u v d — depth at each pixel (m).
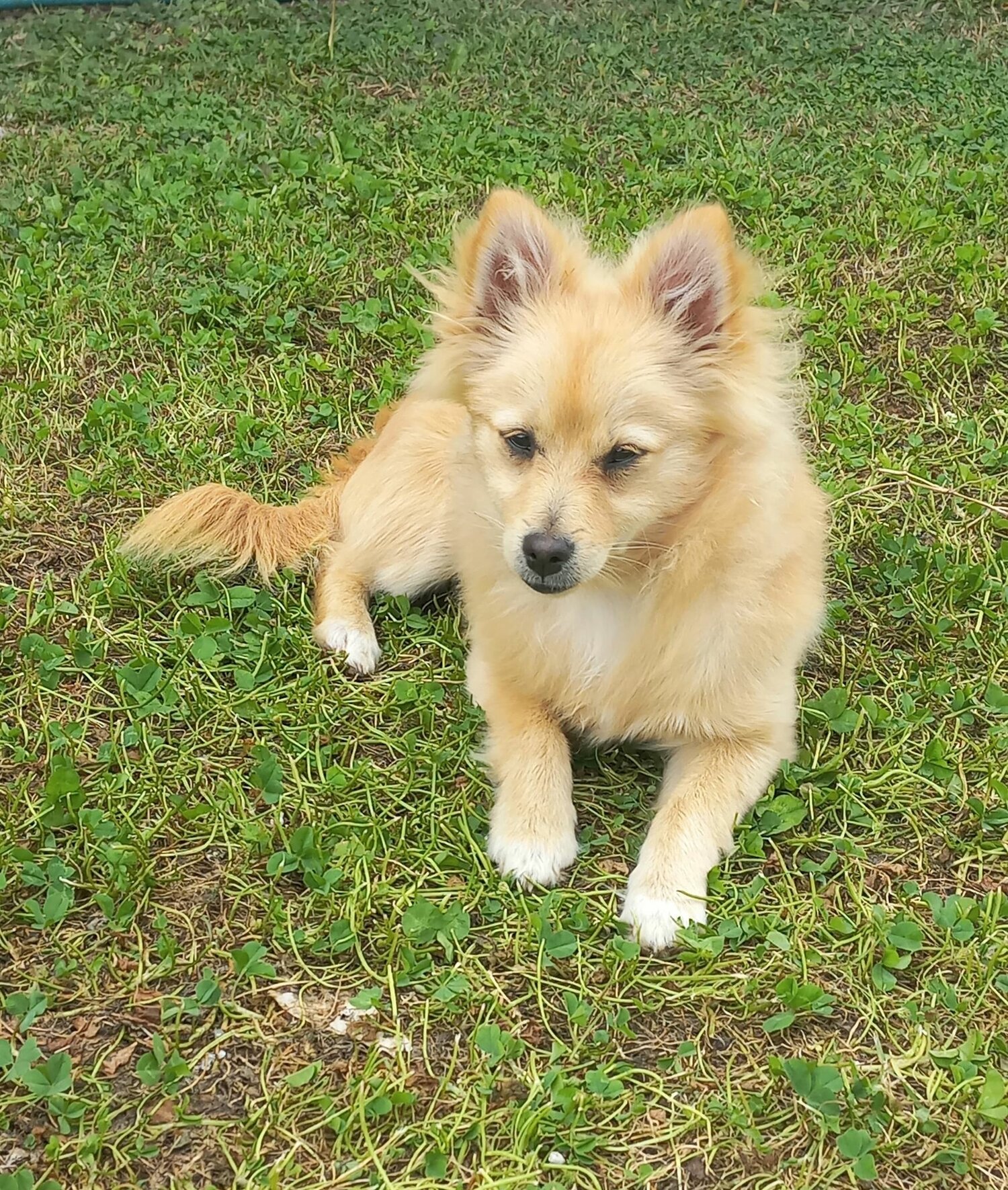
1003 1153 0.52
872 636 0.75
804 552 0.67
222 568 0.78
